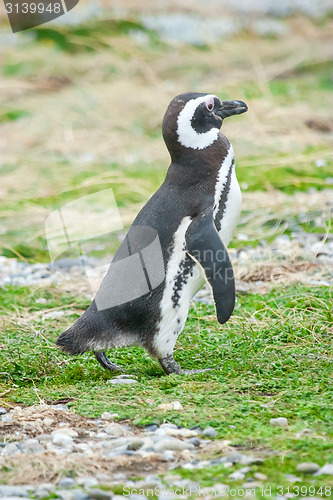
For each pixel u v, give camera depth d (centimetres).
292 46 6462
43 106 5594
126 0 7412
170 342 1894
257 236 3170
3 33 6756
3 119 5441
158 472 1384
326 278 2677
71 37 6756
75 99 5622
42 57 6406
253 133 4650
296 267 2819
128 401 1720
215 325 2280
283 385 1798
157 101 5497
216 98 1948
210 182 1888
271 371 1898
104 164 4544
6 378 1956
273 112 4897
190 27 7106
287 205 3459
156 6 7550
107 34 6800
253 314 2281
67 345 1845
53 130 5200
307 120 4812
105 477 1360
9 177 4341
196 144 1894
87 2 7231
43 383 1925
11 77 6131
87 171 4397
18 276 2964
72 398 1773
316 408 1642
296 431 1530
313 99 5247
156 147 4853
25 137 5069
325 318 2244
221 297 1794
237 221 1962
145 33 6950
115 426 1566
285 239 3130
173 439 1486
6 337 2247
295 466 1380
